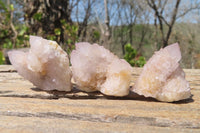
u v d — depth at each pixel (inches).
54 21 37.2
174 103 13.4
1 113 12.4
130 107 13.0
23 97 14.1
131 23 95.7
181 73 13.5
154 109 12.8
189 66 55.7
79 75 13.9
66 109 12.7
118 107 13.0
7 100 13.6
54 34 36.9
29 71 14.1
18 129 11.3
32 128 11.4
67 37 36.5
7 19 42.5
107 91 13.6
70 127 11.5
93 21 74.0
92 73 13.8
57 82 14.1
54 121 12.0
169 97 13.3
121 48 81.6
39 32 36.7
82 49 13.9
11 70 19.7
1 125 11.5
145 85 13.4
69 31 36.7
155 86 13.4
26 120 11.9
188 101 13.6
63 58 14.1
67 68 14.2
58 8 37.7
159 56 13.5
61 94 14.1
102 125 11.8
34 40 13.9
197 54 63.1
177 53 13.4
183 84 13.3
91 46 13.9
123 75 13.5
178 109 12.8
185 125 11.8
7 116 12.2
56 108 12.8
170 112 12.6
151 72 13.4
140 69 21.0
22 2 44.6
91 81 13.9
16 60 14.0
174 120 11.9
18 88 15.1
